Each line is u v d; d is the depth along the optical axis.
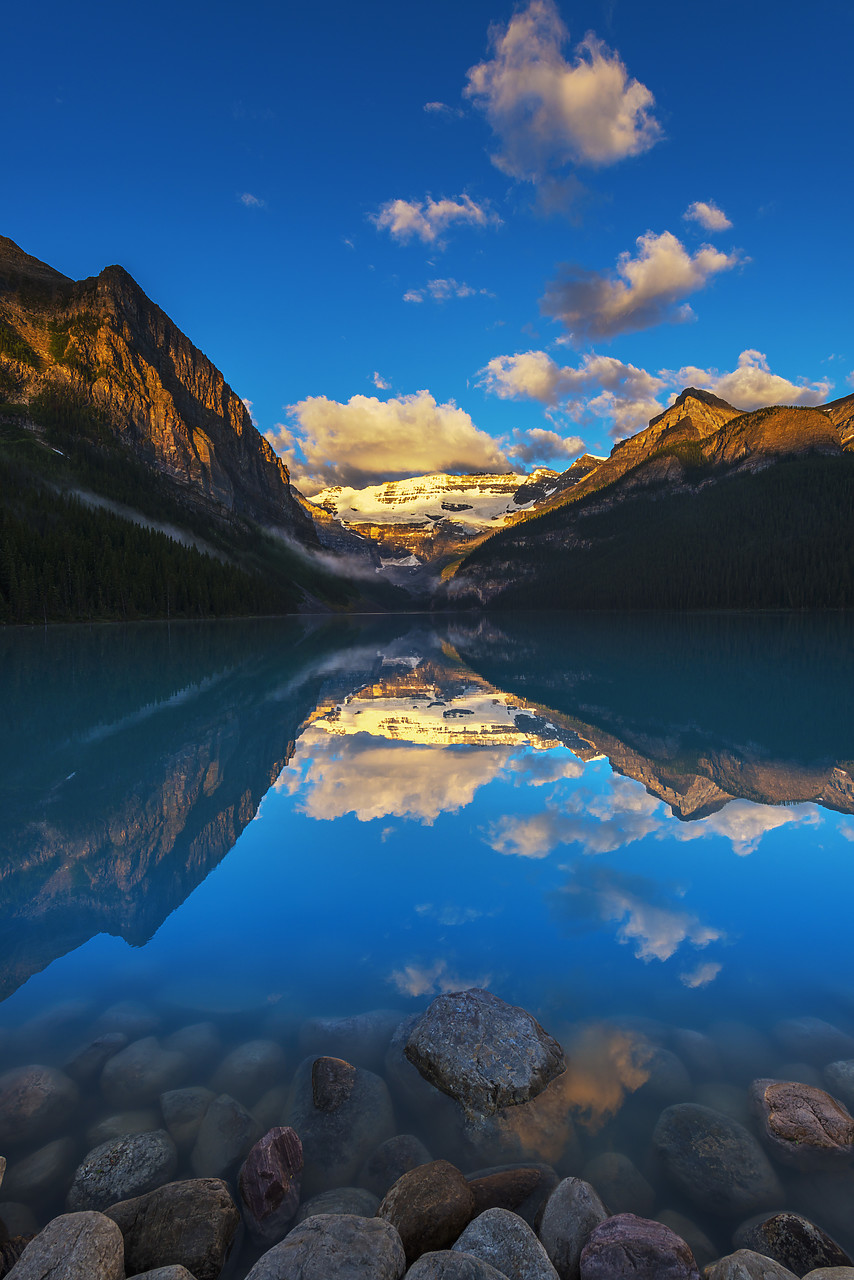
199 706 21.78
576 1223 3.32
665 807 10.11
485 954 5.82
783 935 6.04
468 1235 3.23
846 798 10.50
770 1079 4.31
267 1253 3.06
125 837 8.95
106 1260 3.08
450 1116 4.23
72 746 15.18
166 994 5.38
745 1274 2.89
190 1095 4.33
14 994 5.38
